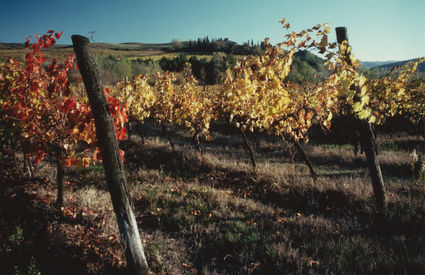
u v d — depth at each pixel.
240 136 17.08
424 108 11.59
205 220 5.28
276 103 5.71
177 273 3.68
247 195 7.07
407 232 4.47
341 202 6.11
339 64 4.75
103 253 3.70
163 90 12.53
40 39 4.44
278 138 15.54
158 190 6.80
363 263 3.69
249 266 3.80
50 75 4.32
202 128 11.98
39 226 4.00
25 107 4.59
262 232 4.78
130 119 13.19
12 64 5.62
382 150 11.79
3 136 4.82
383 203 5.00
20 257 3.33
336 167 10.02
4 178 5.20
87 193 5.80
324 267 3.63
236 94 6.47
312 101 6.23
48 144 4.63
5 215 4.03
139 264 3.23
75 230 4.17
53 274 3.23
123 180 3.17
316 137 15.80
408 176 8.12
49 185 6.20
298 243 4.35
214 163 9.10
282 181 7.40
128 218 3.19
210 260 4.08
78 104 4.42
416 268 3.40
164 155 10.18
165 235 4.79
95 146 4.53
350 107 4.89
